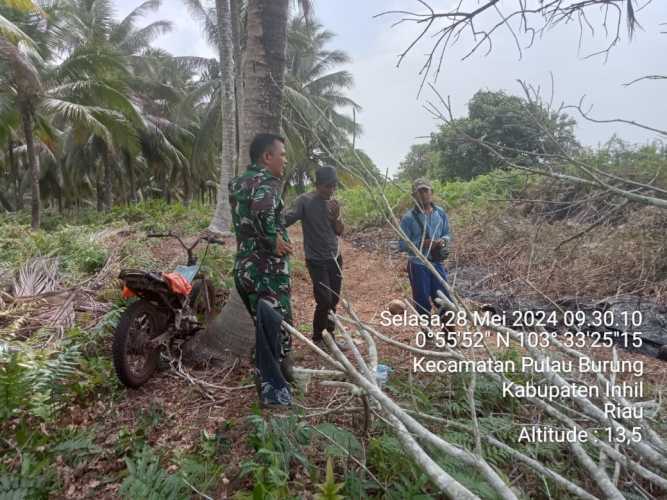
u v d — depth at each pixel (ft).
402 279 21.74
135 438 8.83
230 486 7.48
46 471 8.08
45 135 47.96
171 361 11.57
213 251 20.79
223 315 12.10
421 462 5.30
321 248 12.45
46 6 43.88
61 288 17.02
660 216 17.15
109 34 61.11
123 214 46.91
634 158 16.46
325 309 12.75
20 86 39.68
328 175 12.14
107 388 10.81
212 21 55.26
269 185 8.82
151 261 20.43
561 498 6.91
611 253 16.74
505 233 20.53
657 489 7.06
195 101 62.34
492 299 16.66
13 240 23.39
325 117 7.52
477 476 6.81
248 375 11.09
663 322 13.43
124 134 49.16
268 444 7.45
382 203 9.06
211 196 121.08
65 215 70.69
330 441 7.75
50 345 12.13
